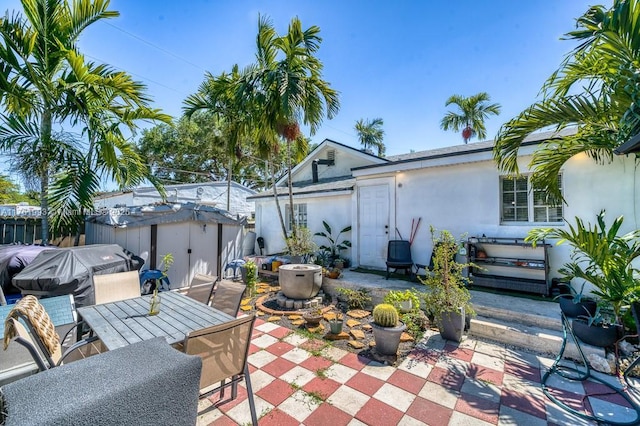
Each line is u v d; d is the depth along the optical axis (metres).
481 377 3.04
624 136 3.26
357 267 7.77
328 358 3.45
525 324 4.10
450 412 2.49
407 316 4.19
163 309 2.97
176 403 1.20
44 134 4.97
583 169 4.94
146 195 12.59
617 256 3.06
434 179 6.51
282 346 3.77
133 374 1.15
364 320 4.73
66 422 0.91
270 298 5.89
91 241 6.75
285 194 10.16
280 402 2.63
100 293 3.61
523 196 5.54
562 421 2.38
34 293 3.78
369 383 2.93
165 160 21.19
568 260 5.02
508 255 5.59
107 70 5.41
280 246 10.85
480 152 5.70
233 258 7.68
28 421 0.88
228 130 8.42
